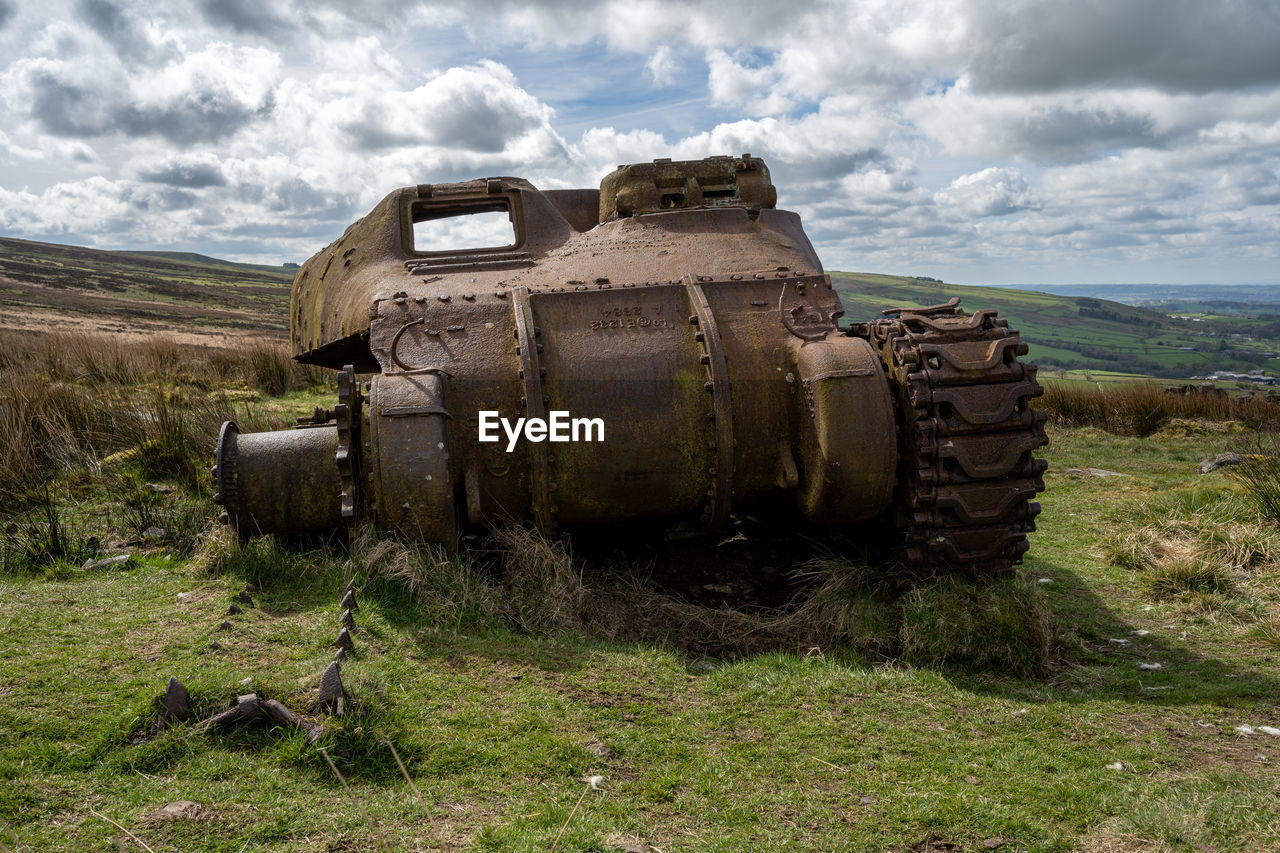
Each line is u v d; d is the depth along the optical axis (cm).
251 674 312
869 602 424
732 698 345
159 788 253
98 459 656
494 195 568
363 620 376
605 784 276
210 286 8281
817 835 254
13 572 444
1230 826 260
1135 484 801
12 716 282
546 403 437
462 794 263
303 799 253
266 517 439
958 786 284
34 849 224
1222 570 514
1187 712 354
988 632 396
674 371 445
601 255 517
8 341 1238
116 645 339
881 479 420
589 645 387
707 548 534
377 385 427
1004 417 405
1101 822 265
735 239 527
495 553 462
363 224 580
